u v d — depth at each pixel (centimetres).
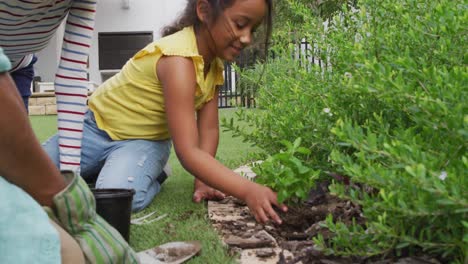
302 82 197
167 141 242
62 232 90
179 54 195
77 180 97
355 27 202
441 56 138
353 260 131
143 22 1480
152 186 224
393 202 108
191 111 190
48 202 93
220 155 334
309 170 154
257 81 253
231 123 209
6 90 84
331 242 137
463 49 137
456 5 150
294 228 169
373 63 129
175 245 151
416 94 113
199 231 171
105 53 1481
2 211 82
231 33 191
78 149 198
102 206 150
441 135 114
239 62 742
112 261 95
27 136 87
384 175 109
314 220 168
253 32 204
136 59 229
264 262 142
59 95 196
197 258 145
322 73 215
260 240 157
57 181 94
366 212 119
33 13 185
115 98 233
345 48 175
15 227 82
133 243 162
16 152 87
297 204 174
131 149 224
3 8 179
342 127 118
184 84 191
